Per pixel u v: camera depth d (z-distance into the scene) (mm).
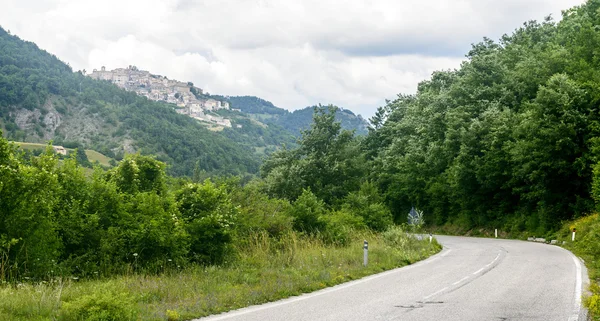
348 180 61062
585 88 37406
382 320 8836
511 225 44438
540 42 58031
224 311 9719
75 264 13250
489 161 45062
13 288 10570
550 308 9906
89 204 14664
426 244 27016
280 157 64500
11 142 13344
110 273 13477
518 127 38531
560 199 38625
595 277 14414
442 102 58562
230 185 25500
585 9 54406
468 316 9172
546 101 36656
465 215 53156
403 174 62781
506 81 52062
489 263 19109
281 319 8906
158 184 18125
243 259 17375
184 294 11023
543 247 28703
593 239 22422
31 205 12625
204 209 17344
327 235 24859
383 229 36281
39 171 13516
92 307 8289
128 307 8727
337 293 12070
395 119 81125
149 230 14602
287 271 15273
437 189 55844
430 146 57844
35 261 12297
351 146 63781
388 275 15773
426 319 8914
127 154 18062
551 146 35906
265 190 56344
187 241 16094
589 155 34250
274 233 21938
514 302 10617
